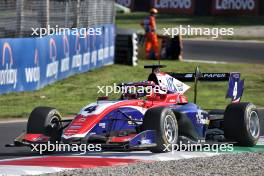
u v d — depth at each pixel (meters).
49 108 36.56
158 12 167.62
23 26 70.38
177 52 99.00
